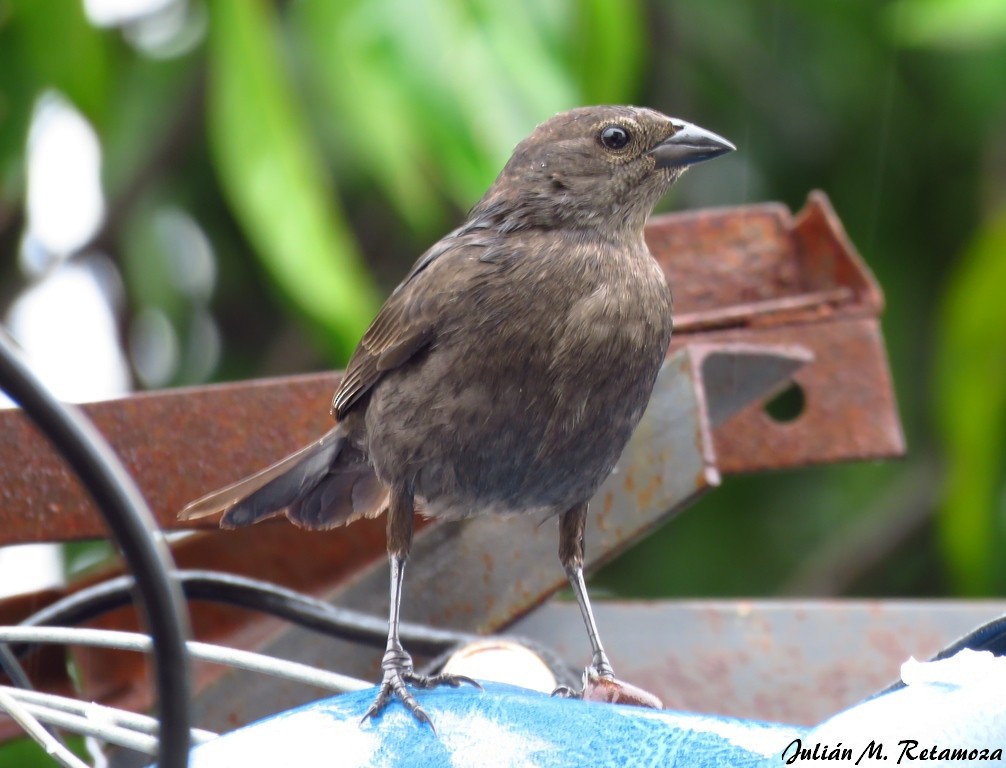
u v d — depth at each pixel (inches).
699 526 539.2
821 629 336.5
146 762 287.6
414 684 233.1
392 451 289.6
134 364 525.0
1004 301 476.7
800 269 359.3
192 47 479.2
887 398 351.3
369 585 319.3
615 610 344.8
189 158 505.4
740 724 190.5
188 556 338.6
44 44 417.7
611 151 307.0
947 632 333.4
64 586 337.4
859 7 518.9
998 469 510.0
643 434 302.7
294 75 404.5
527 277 285.1
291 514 315.0
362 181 475.5
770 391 325.4
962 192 543.8
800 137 543.8
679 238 360.8
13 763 380.2
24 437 289.4
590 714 194.4
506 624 311.9
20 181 472.1
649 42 529.7
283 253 350.3
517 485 288.2
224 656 225.1
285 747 198.2
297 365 534.3
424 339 285.3
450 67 345.7
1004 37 450.0
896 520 563.5
